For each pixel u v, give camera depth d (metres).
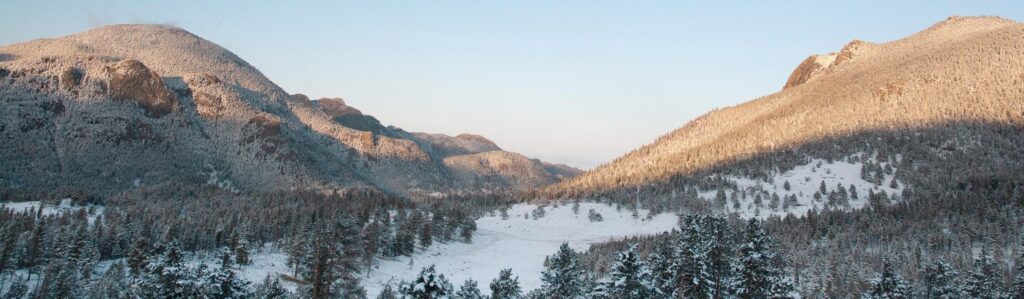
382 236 163.62
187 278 55.34
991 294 90.25
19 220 144.50
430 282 49.66
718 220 69.00
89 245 121.50
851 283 115.69
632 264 56.53
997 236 149.88
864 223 181.50
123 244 137.50
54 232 132.75
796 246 159.12
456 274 156.12
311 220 169.50
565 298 67.69
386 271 146.00
